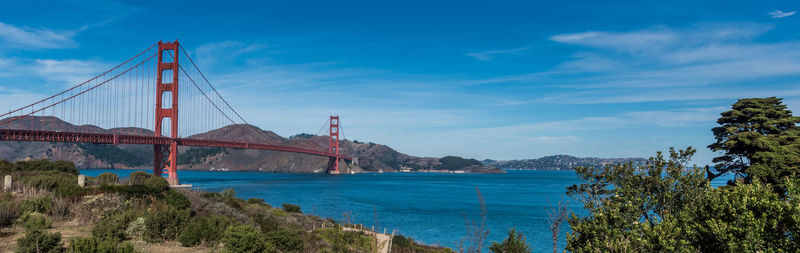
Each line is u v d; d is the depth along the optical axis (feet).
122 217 62.69
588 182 41.57
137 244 55.16
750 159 110.52
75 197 78.28
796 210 29.78
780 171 93.25
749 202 32.73
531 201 335.06
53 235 45.75
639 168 41.39
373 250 38.40
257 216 114.52
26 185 94.32
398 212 248.52
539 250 137.90
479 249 31.40
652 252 31.86
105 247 41.16
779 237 30.63
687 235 32.73
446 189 512.22
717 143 116.98
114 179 144.87
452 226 192.44
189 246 56.85
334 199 334.65
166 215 61.57
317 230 103.91
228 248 54.13
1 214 57.67
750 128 114.11
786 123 113.19
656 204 38.86
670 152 40.57
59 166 161.27
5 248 46.47
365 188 507.71
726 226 30.99
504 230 180.14
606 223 35.17
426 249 111.75
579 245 36.63
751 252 29.86
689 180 37.81
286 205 186.19
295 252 64.28
